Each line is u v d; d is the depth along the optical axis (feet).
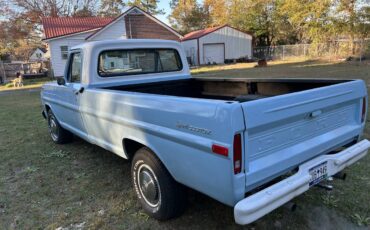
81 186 12.19
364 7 76.79
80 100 12.82
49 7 125.08
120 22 76.64
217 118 6.62
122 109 9.91
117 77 13.39
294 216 9.40
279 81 12.35
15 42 135.54
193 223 9.34
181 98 7.67
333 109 9.03
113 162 14.60
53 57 77.87
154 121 8.56
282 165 7.53
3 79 79.51
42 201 11.16
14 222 9.89
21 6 122.01
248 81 13.57
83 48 12.73
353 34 80.07
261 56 116.37
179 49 15.69
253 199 6.64
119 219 9.80
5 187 12.40
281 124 7.43
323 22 82.79
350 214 9.38
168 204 9.04
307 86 11.39
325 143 8.74
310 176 7.86
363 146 9.46
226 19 130.11
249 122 6.60
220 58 109.91
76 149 16.72
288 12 89.51
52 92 16.42
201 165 7.27
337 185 11.06
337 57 84.12
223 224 9.22
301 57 102.12
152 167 9.09
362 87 9.98
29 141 18.71
